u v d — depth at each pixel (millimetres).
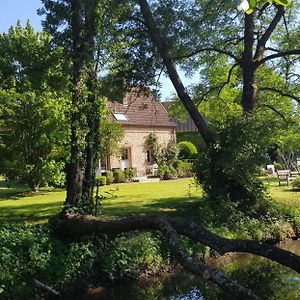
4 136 20922
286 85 18375
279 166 35250
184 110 21031
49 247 9344
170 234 7688
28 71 12375
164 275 10547
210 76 20141
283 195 19609
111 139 27734
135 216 8812
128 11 14469
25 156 21391
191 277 10516
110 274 9719
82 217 9742
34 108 20125
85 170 11945
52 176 21500
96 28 11977
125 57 14812
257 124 14188
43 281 8820
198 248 11445
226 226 12930
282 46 18297
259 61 16234
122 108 35156
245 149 13672
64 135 20234
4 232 9383
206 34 16188
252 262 11898
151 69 15359
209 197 14266
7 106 20078
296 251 12633
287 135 21625
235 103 21328
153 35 14742
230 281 6402
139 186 25906
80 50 11812
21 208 16344
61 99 19453
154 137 36875
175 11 15367
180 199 18578
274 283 10102
